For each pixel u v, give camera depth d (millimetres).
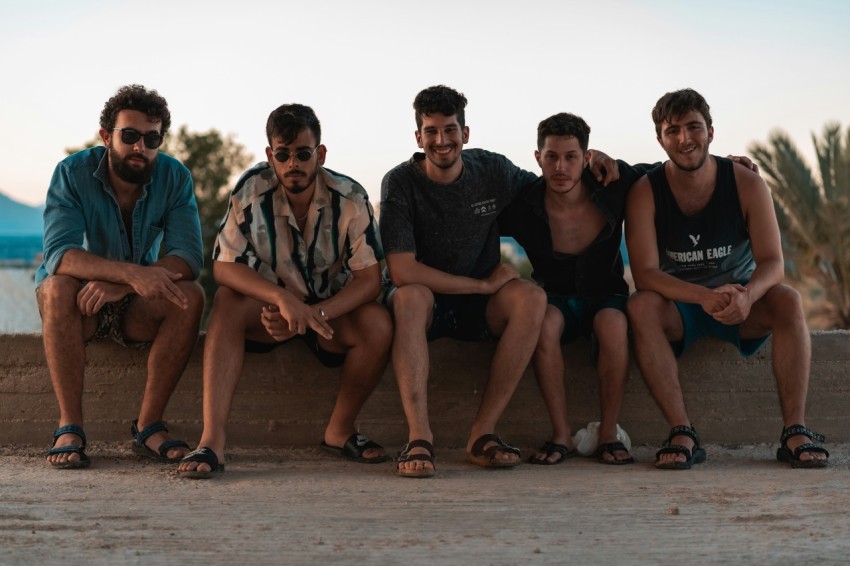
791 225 20484
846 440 5379
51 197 4715
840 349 5375
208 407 4336
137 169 4652
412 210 4820
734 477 4172
